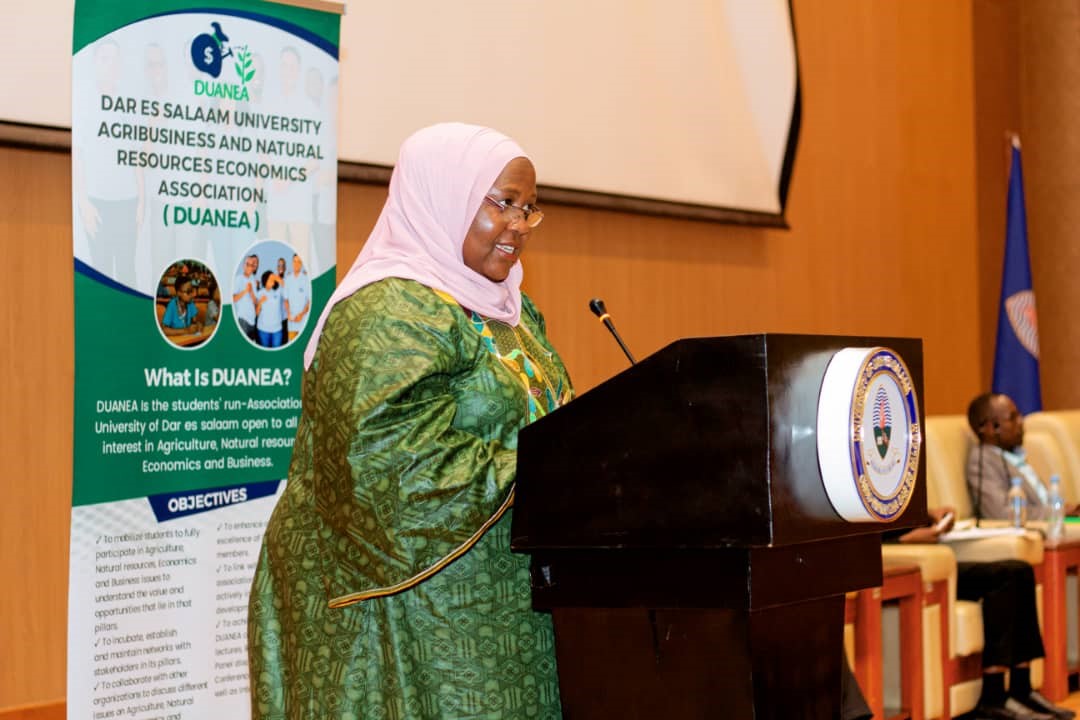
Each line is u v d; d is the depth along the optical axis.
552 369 2.27
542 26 4.89
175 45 2.99
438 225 2.12
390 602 1.97
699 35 5.50
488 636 1.95
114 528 2.93
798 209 6.27
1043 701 4.77
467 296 2.10
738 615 1.69
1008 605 4.70
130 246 2.95
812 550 1.77
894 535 4.71
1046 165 7.80
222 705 3.07
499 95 4.74
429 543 1.86
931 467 5.36
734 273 5.89
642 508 1.69
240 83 3.08
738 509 1.60
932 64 7.15
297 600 2.10
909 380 1.79
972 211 7.40
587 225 5.20
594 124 5.07
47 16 3.52
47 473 3.63
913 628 4.39
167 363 3.01
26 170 3.60
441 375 1.96
